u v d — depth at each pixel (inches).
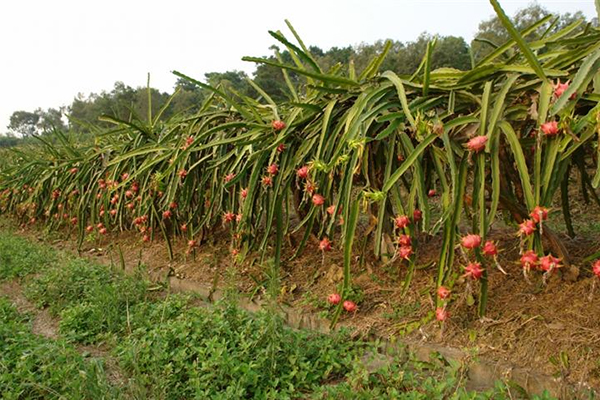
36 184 209.5
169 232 151.0
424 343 72.0
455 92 74.9
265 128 100.1
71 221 182.1
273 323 74.4
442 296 67.5
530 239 61.2
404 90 77.8
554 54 69.0
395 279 91.4
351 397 60.4
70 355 76.5
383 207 77.5
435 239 104.0
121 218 150.0
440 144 77.4
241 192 106.3
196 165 117.3
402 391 63.6
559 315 67.5
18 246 165.3
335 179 94.6
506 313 71.7
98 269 127.5
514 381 61.2
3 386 71.4
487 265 84.7
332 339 78.0
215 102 151.7
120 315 98.7
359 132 78.2
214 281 107.6
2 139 1088.8
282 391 66.1
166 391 67.8
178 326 82.4
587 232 104.6
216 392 65.9
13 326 93.7
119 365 75.3
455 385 64.0
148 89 155.7
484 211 63.7
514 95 70.4
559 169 62.2
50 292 113.3
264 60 80.4
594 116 53.3
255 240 113.3
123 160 144.6
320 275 100.5
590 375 58.0
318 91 92.9
